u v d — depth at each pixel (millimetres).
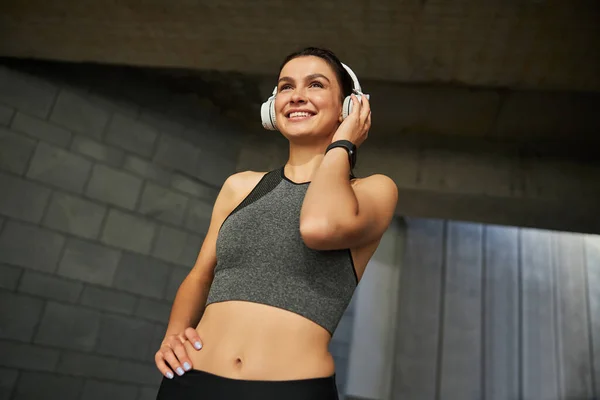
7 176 3305
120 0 2898
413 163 4180
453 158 4156
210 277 1136
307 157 1064
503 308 6453
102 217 3619
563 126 3812
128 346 3547
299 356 796
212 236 1151
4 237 3211
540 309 6617
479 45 2840
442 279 6438
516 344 6316
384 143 4281
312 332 823
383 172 4184
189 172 4121
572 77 2957
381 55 3043
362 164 4234
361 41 2949
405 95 3777
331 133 1074
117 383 3449
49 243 3365
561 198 3918
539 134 3984
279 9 2805
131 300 3623
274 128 1132
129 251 3688
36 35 3248
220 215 1160
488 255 6703
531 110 3691
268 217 927
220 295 889
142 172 3877
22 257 3244
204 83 4133
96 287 3490
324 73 1077
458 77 3141
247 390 766
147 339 3645
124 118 3879
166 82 4125
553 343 6453
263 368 778
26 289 3217
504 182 4020
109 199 3678
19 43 3324
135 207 3785
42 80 3568
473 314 6305
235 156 4418
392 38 2887
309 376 786
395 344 6066
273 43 3062
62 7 2996
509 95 3572
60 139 3562
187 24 3014
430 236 6664
